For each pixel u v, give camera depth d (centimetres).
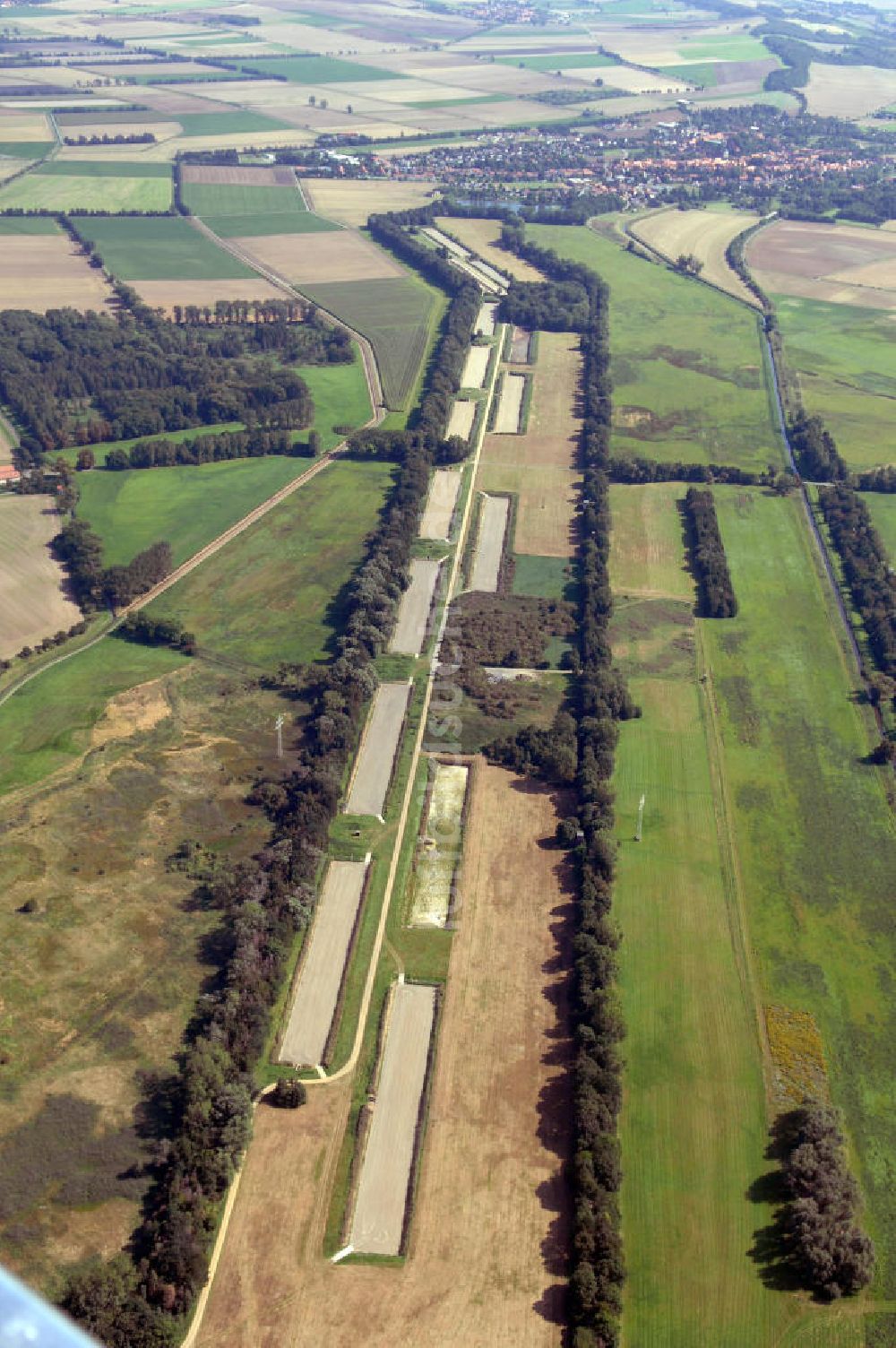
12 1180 15225
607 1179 15238
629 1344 13662
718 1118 16400
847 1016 18025
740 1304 14125
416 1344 13675
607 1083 16438
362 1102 16662
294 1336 13712
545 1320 13975
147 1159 15625
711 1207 15225
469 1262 14588
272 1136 16112
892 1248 14725
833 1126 15925
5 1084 16500
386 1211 15250
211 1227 14725
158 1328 13388
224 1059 16625
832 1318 13975
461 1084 16875
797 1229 14700
